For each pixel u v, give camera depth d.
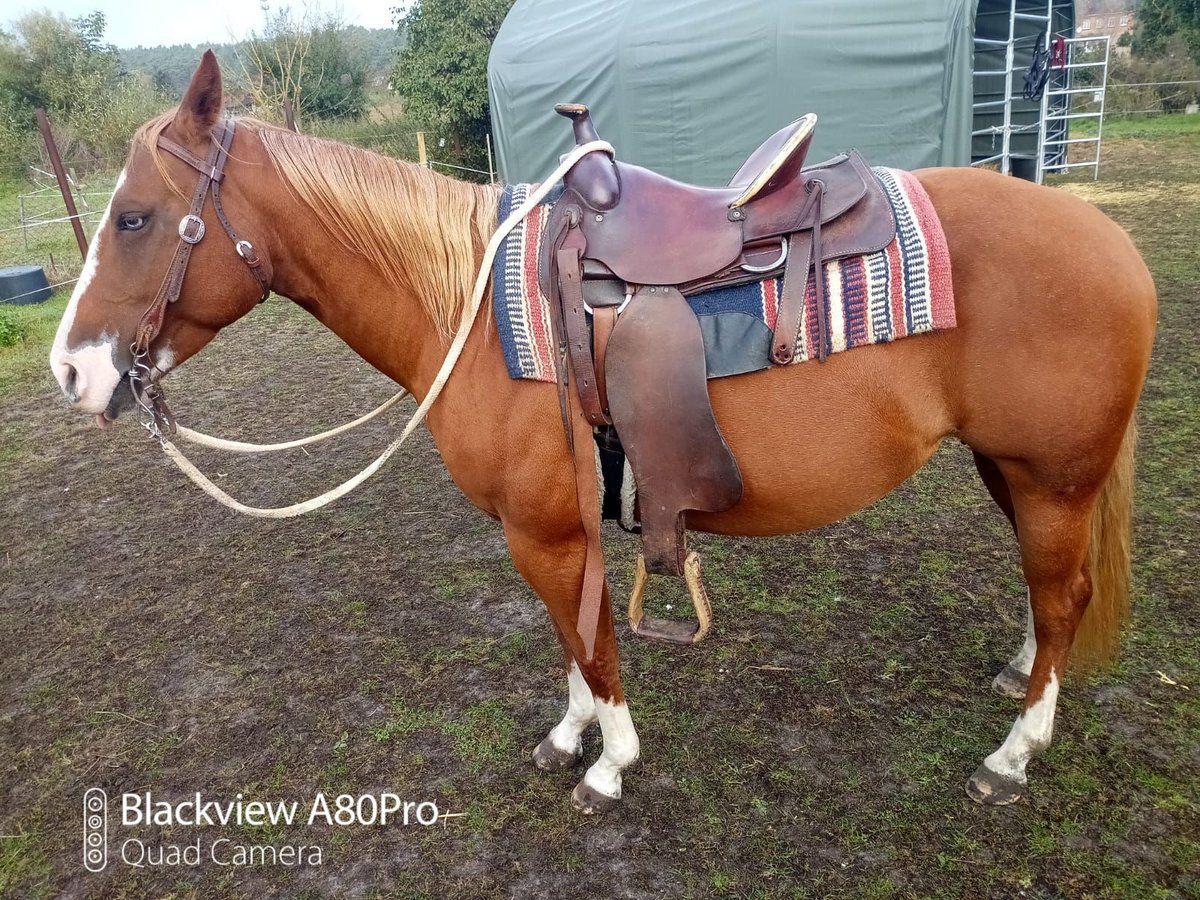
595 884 1.67
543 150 8.43
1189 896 1.53
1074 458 1.51
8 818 1.94
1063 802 1.75
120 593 2.85
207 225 1.45
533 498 1.54
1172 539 2.59
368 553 3.01
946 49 6.02
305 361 5.38
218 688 2.34
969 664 2.19
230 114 1.55
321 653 2.46
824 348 1.42
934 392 1.50
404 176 1.55
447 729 2.12
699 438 1.44
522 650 2.41
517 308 1.47
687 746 1.98
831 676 2.18
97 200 11.27
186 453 4.00
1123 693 2.01
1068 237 1.43
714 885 1.64
